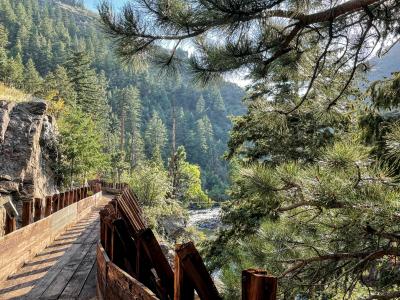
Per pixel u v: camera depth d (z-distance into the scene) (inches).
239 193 354.6
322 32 165.5
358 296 196.1
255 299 44.5
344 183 115.8
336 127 281.0
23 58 3543.3
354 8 135.9
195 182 2166.6
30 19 4426.7
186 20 125.8
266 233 159.8
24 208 267.9
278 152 309.0
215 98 5570.9
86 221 449.7
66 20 5649.6
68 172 785.6
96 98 2119.8
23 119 628.7
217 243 360.8
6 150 571.2
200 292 67.9
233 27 126.0
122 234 126.0
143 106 4670.3
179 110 4771.2
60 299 162.4
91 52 4719.5
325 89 180.5
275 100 194.7
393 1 151.3
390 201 111.5
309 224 154.5
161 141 3447.3
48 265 224.5
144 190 1116.5
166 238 924.0
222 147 4407.0
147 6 134.0
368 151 142.4
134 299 83.5
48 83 1818.4
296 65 171.5
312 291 156.7
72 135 821.9
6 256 194.7
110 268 113.8
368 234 135.7
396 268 156.6
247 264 155.2
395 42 166.6
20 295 168.9
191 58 147.0
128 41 142.6
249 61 140.0
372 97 200.1
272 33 139.5
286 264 162.4
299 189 131.3
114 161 1845.5
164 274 91.8
